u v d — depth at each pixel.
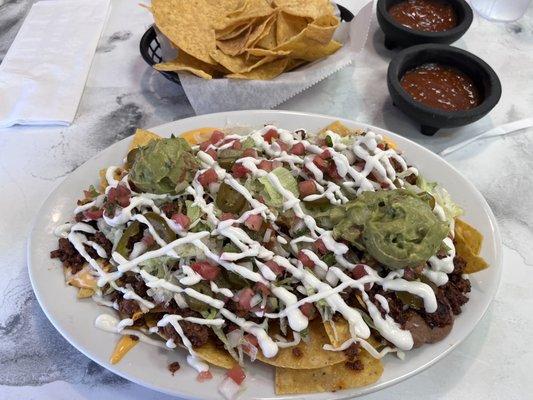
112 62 0.52
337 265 0.30
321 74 0.45
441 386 0.30
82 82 0.49
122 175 0.35
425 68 0.47
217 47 0.45
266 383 0.28
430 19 0.52
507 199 0.41
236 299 0.29
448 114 0.41
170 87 0.49
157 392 0.30
